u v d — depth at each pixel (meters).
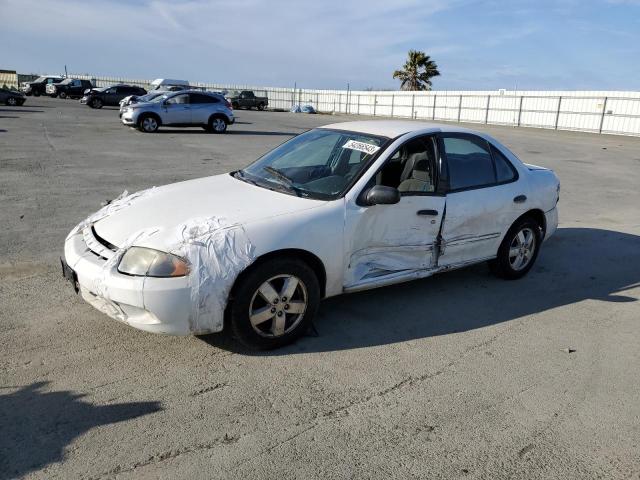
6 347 3.62
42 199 8.02
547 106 35.06
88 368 3.42
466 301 4.84
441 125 4.91
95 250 3.57
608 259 6.39
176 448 2.72
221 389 3.26
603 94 31.55
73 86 46.00
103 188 9.06
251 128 25.14
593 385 3.51
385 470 2.64
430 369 3.62
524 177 5.29
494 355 3.86
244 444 2.78
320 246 3.77
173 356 3.61
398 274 4.36
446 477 2.61
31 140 15.55
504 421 3.08
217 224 3.50
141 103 20.50
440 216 4.50
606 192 11.18
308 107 50.47
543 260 6.24
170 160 12.86
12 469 2.53
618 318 4.64
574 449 2.86
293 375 3.46
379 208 4.09
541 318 4.56
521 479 2.63
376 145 4.36
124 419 2.93
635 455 2.84
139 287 3.23
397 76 56.50
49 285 4.71
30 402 3.04
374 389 3.34
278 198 3.98
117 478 2.51
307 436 2.87
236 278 3.42
